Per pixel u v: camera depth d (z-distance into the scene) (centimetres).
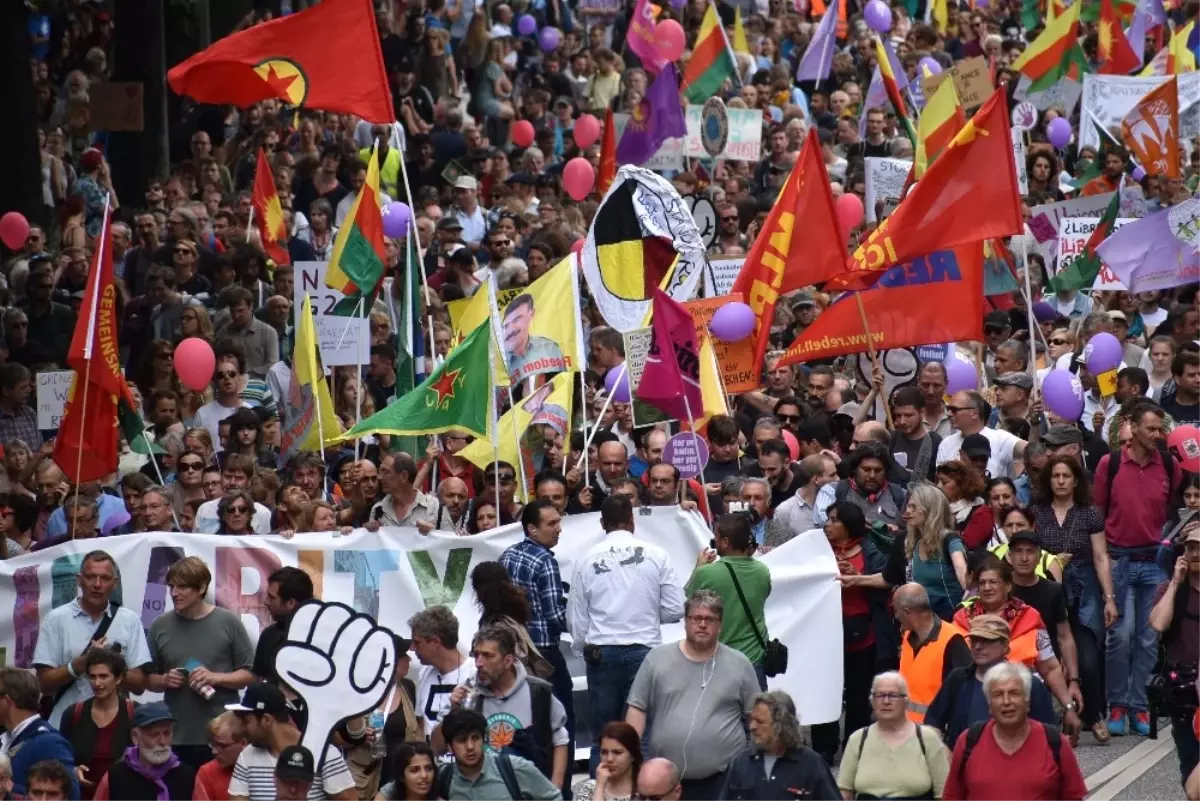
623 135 6644
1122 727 3994
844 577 3784
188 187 7031
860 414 4678
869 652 3838
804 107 8375
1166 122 6303
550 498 3825
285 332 5341
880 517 3903
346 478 4225
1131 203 5866
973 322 4641
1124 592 4019
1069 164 8094
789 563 3781
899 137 7275
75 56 8550
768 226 4572
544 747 3069
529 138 7819
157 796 3000
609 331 5006
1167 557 3781
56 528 4088
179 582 3434
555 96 8669
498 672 3028
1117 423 4466
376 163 4644
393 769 2842
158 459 4572
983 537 3888
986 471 4184
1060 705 3962
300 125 6938
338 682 2855
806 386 5203
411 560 3775
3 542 3984
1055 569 3853
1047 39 8056
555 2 9575
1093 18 9281
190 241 5825
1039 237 6094
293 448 4494
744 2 9800
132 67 7519
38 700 3144
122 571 3719
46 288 5609
